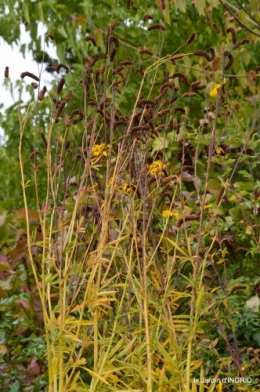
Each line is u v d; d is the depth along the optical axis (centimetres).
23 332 417
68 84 734
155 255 268
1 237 475
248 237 401
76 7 694
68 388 242
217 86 290
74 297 241
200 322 240
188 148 372
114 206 291
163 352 228
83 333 252
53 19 695
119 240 246
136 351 238
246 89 573
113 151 280
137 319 315
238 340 354
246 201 372
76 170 462
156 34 689
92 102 283
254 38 536
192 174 439
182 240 323
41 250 435
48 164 262
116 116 301
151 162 288
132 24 691
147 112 267
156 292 287
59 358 237
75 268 248
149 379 227
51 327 235
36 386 343
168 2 478
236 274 403
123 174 270
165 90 272
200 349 289
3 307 408
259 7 528
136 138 267
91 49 697
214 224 351
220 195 273
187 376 231
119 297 290
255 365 303
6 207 746
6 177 829
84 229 248
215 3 493
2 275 445
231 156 460
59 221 264
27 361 403
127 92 630
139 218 283
